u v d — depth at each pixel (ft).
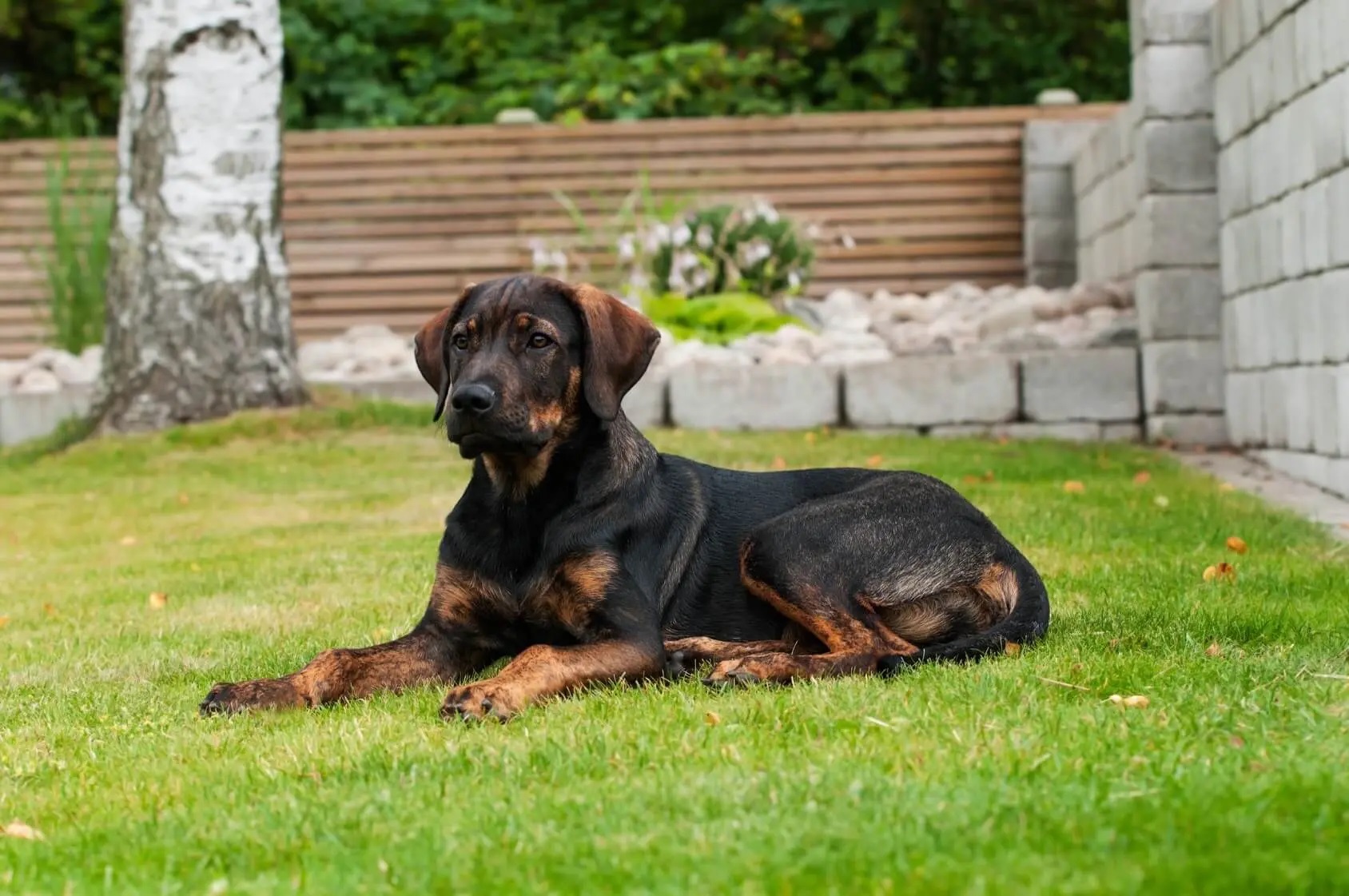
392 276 59.82
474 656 19.12
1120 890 9.96
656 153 59.72
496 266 59.62
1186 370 42.27
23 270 59.67
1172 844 10.88
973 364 44.83
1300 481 35.27
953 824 11.44
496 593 18.51
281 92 44.68
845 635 18.42
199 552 31.40
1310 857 10.48
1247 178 38.55
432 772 13.83
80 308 55.62
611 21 85.81
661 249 54.54
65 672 20.81
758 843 11.24
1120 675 16.51
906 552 19.38
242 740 15.70
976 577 19.74
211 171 43.52
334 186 59.88
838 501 19.49
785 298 55.16
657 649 17.93
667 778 12.99
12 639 23.59
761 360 48.29
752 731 14.66
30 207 59.93
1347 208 31.01
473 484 18.98
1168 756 13.10
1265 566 24.45
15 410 47.47
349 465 40.27
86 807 13.55
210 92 43.34
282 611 24.49
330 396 45.98
